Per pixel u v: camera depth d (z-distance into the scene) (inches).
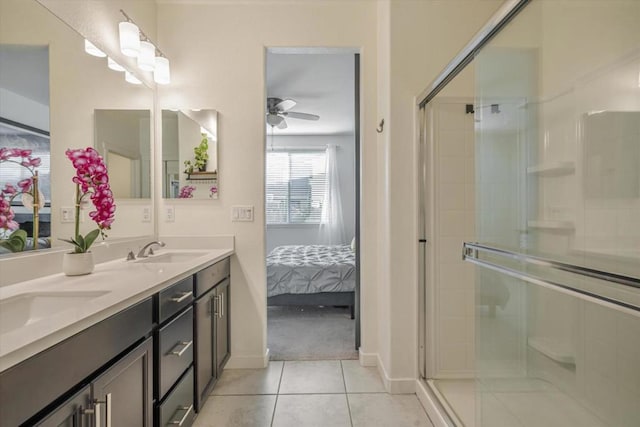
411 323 75.9
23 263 47.6
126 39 70.5
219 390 77.0
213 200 89.4
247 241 89.4
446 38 76.9
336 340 107.9
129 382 39.7
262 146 89.6
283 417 66.5
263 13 89.7
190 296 59.7
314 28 89.8
